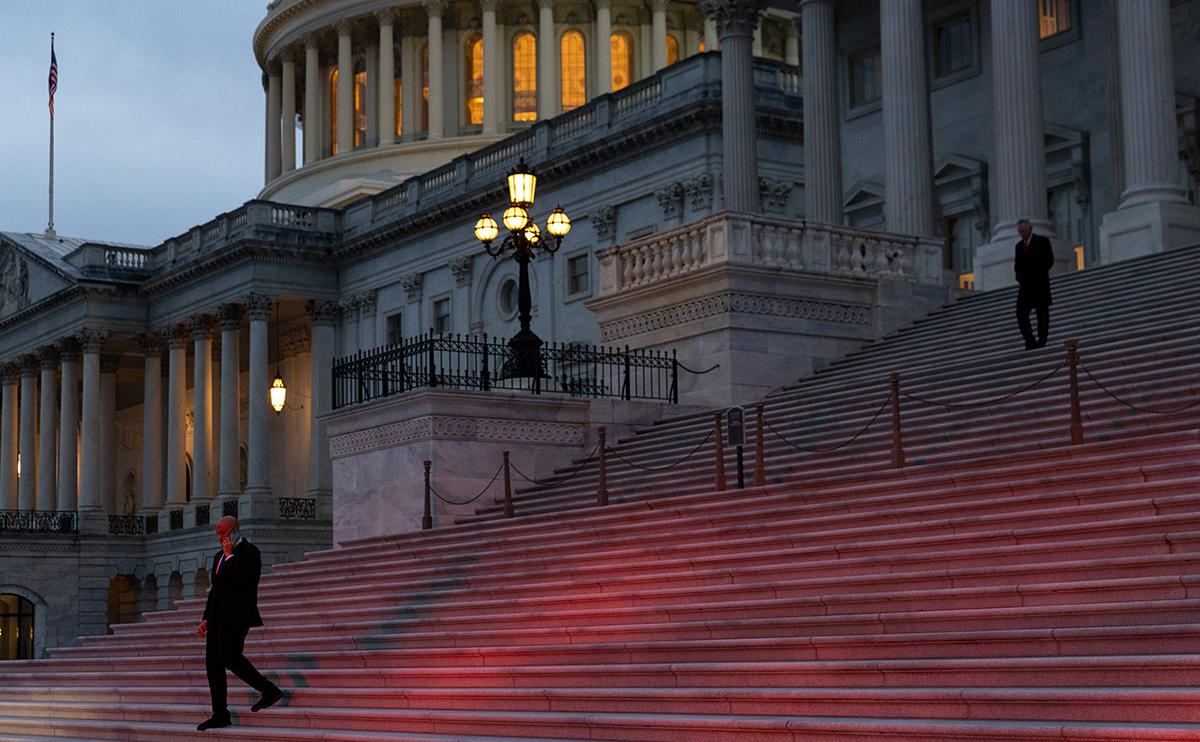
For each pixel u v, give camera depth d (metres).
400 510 30.97
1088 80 42.19
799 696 14.63
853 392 28.48
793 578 18.00
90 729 22.48
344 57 94.25
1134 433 19.56
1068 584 14.89
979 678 14.03
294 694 20.19
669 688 16.14
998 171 36.12
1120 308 27.47
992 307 32.22
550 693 16.91
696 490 24.81
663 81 57.22
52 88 88.75
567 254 60.69
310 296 73.25
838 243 33.84
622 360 34.03
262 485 70.88
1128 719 12.53
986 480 19.09
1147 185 33.41
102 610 76.88
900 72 38.62
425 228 68.50
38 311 83.38
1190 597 14.13
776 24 91.06
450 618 21.20
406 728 17.78
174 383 78.25
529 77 91.12
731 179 46.16
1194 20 40.22
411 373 31.86
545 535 23.70
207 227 76.56
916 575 16.39
